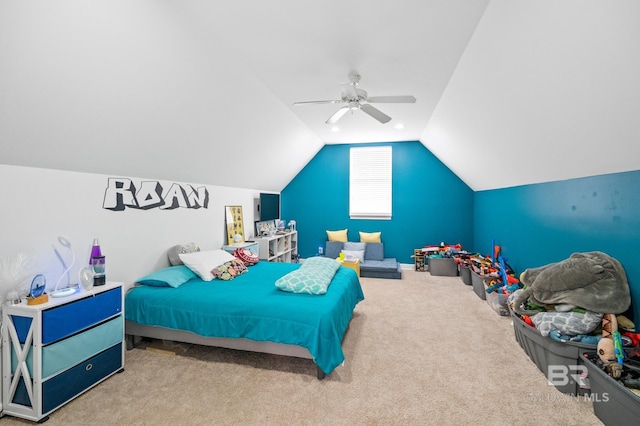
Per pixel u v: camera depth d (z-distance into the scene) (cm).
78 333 202
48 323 183
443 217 579
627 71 144
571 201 263
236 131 349
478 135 344
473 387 213
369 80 299
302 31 215
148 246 307
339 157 620
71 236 234
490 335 296
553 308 228
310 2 185
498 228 441
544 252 310
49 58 161
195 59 228
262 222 563
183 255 318
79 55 170
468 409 191
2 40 143
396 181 597
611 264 207
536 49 179
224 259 335
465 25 206
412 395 205
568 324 202
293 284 263
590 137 202
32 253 208
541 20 161
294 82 303
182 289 273
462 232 572
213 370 236
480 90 266
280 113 384
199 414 187
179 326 246
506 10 175
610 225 216
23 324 183
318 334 217
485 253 500
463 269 494
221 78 262
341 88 319
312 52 244
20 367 181
